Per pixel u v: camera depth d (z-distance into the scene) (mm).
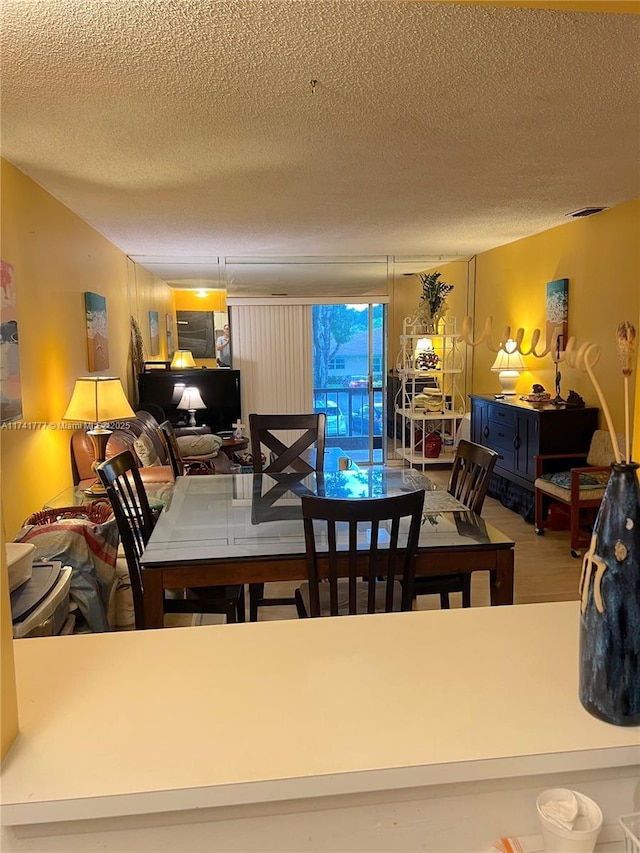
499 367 5660
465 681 929
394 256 6730
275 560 2156
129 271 5988
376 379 6961
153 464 4289
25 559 1760
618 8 862
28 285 3244
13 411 2988
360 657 1003
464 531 2385
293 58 1994
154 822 750
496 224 4949
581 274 4766
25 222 3221
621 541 810
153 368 6410
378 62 2029
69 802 707
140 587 2330
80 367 4238
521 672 956
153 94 2250
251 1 1641
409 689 908
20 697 894
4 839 737
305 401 6859
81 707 868
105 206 3971
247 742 792
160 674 955
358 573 2195
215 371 6055
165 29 1780
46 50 1905
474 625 1119
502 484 5445
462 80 2182
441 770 757
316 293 6750
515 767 771
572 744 790
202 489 3191
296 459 3848
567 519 4598
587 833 702
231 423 6129
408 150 2969
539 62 2053
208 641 1064
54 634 1912
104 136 2684
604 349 4523
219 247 5773
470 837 808
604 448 4398
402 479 3381
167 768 747
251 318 6688
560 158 3146
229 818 761
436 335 6230
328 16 1728
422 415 6438
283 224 4758
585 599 843
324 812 776
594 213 4543
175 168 3174
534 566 3861
